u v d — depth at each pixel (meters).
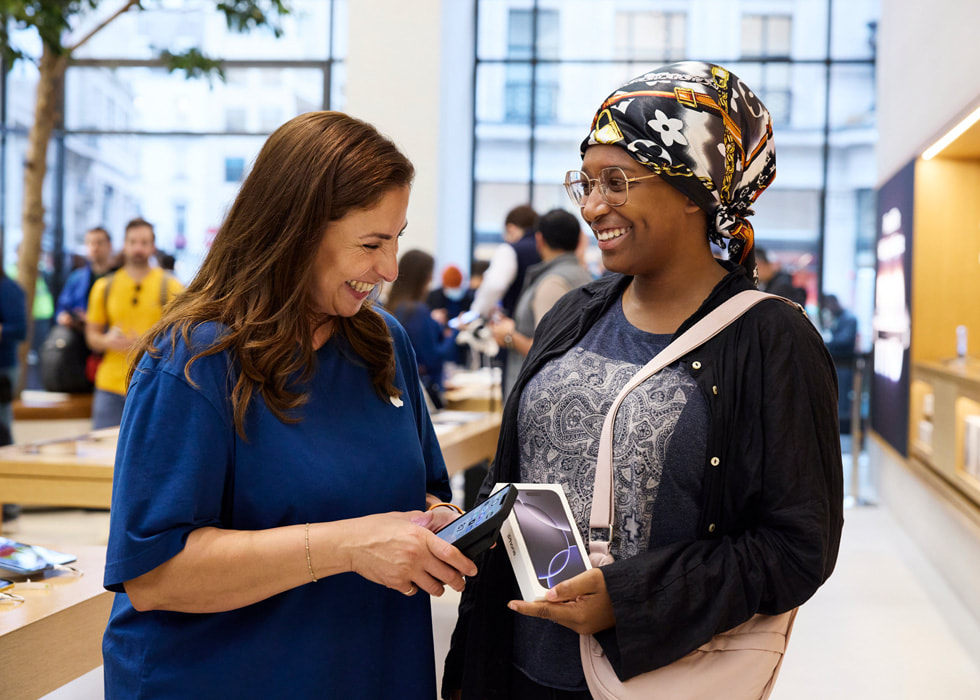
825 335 10.20
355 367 1.44
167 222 10.50
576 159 10.95
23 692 1.58
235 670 1.29
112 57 10.39
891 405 6.36
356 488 1.35
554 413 1.44
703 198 1.34
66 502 2.72
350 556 1.23
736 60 10.51
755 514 1.34
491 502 1.27
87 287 6.26
